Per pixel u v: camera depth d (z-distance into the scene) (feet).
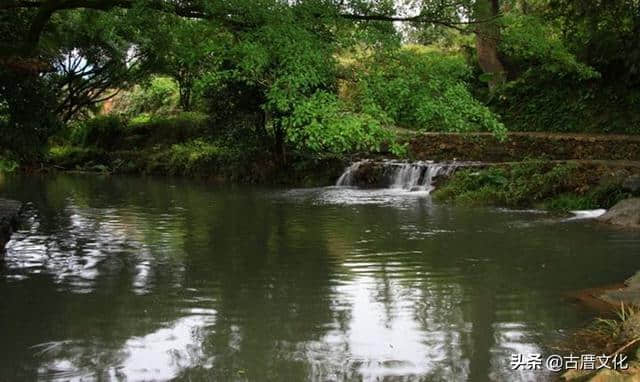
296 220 38.65
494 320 19.01
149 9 27.55
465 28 27.25
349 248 29.68
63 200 51.13
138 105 120.16
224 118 69.21
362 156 67.26
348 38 25.11
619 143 55.31
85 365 15.81
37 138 31.86
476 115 24.08
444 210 42.27
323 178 64.54
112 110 126.72
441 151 64.13
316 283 23.44
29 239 32.45
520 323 18.71
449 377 15.02
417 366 15.69
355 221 37.93
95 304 20.86
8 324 18.85
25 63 28.37
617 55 65.82
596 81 69.56
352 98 23.93
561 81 72.28
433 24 27.66
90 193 57.11
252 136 68.54
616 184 41.27
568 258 27.09
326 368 15.60
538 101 73.41
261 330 18.29
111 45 82.58
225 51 24.35
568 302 20.74
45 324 18.88
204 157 74.69
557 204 41.96
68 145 101.60
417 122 25.13
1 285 23.22
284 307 20.45
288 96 22.22
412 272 25.00
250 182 67.87
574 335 17.61
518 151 60.23
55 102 31.81
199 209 44.68
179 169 77.97
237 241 31.73
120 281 23.82
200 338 17.69
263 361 16.05
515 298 21.27
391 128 23.80
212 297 21.67
